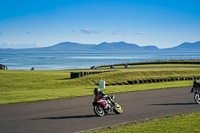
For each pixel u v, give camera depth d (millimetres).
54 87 28328
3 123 10391
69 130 9242
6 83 30156
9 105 15156
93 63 148625
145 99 17547
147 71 44062
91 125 10031
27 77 36219
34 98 18188
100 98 11883
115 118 11375
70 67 107500
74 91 22984
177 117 11398
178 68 57094
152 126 9656
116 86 28797
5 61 171625
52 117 11609
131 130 9047
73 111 13133
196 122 10312
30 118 11391
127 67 68000
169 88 25266
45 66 114875
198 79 40062
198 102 15523
